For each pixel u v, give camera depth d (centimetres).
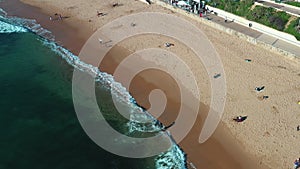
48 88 5056
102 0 7544
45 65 5588
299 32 5162
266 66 4906
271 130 3925
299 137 3803
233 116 4166
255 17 5697
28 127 4353
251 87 4550
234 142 3856
